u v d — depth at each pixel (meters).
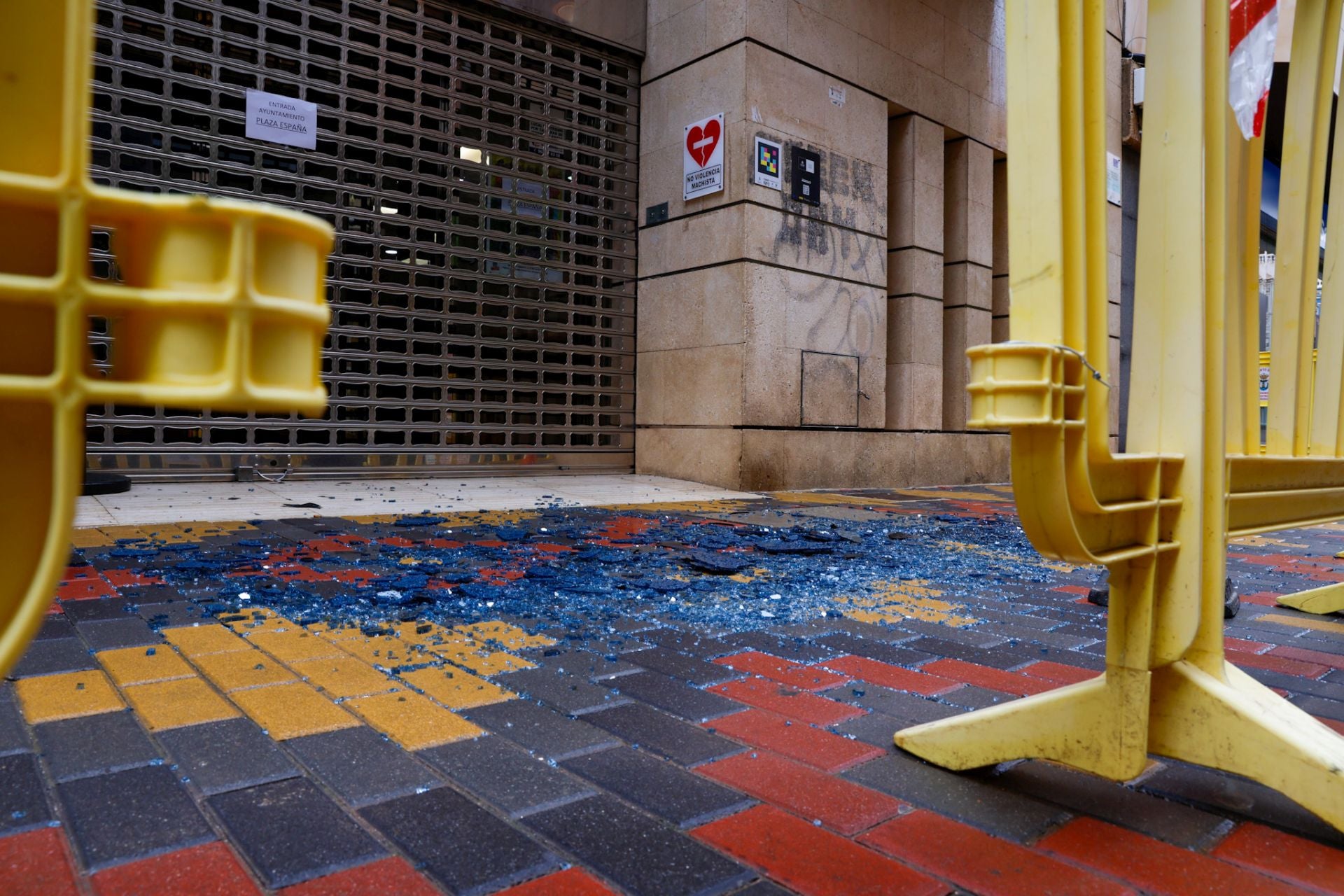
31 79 0.51
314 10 9.06
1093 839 1.61
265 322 0.55
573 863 1.48
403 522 6.09
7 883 1.37
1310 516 2.53
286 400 0.55
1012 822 1.67
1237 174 2.00
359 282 9.36
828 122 10.53
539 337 10.67
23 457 0.55
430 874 1.43
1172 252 1.76
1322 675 2.77
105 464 8.02
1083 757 1.72
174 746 1.95
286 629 3.03
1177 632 1.69
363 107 9.47
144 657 2.64
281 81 8.90
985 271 12.82
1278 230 2.38
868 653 2.95
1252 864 1.53
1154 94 1.79
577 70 10.88
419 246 9.73
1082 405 1.47
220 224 0.54
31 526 0.54
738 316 9.76
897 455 11.38
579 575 4.24
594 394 11.01
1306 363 2.42
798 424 10.20
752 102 9.79
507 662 2.72
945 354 12.76
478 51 10.23
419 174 9.77
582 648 2.93
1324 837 1.63
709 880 1.43
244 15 8.62
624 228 11.28
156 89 8.25
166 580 3.79
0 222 0.53
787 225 10.07
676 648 2.97
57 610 3.22
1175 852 1.56
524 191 10.54
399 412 9.73
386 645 2.86
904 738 2.01
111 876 1.40
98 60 7.88
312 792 1.74
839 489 10.60
